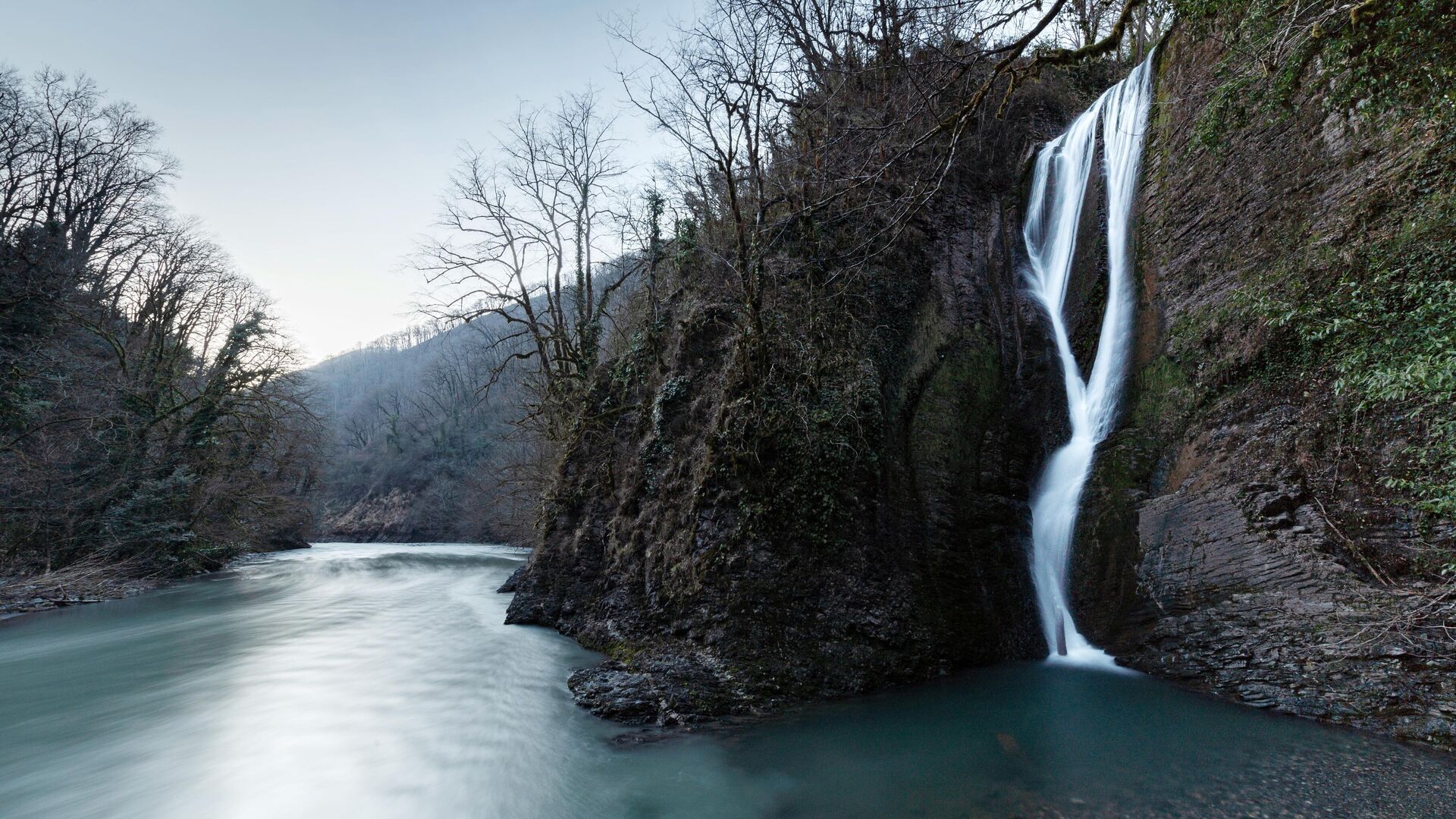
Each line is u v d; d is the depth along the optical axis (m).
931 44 6.80
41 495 21.20
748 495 9.23
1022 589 10.04
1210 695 7.36
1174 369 10.76
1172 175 12.25
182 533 25.00
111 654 11.44
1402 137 8.00
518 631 11.76
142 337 30.16
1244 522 8.24
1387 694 6.17
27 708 8.23
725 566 8.88
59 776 6.13
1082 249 14.27
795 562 8.85
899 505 9.75
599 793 5.55
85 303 28.20
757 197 13.27
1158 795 5.10
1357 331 7.70
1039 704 7.45
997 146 17.69
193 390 30.58
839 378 10.27
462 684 8.73
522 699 8.02
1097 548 10.04
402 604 16.62
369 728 7.19
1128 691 7.78
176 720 7.62
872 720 7.09
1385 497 7.05
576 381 17.98
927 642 8.60
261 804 5.51
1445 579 6.36
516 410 27.08
